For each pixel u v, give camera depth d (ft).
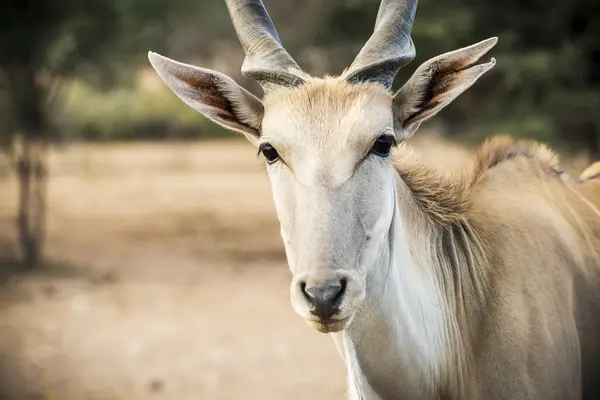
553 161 48.37
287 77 37.58
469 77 38.11
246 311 111.86
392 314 37.32
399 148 43.62
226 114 38.70
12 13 127.95
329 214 34.40
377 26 39.52
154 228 176.86
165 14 137.90
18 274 133.49
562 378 41.57
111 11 130.72
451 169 47.39
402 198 40.57
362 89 36.58
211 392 81.56
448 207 43.21
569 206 46.88
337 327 33.78
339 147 35.17
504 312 41.34
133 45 135.64
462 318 41.88
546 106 101.19
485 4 101.91
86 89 152.35
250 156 301.63
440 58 37.63
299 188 35.04
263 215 192.65
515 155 47.19
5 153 138.92
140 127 343.26
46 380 85.20
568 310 42.83
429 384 39.32
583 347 44.06
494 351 41.09
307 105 36.04
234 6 40.50
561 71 98.73
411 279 39.09
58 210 199.52
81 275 133.39
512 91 104.32
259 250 155.02
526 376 40.70
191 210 198.90
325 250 33.91
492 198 44.65
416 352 38.45
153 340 98.78
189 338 99.60
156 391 82.17
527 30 102.63
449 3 102.42
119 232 172.24
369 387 38.88
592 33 101.65
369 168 35.63
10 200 216.95
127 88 139.74
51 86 137.39
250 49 39.68
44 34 128.67
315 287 33.27
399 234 38.34
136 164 281.54
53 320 107.86
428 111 38.52
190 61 215.51
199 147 329.93
